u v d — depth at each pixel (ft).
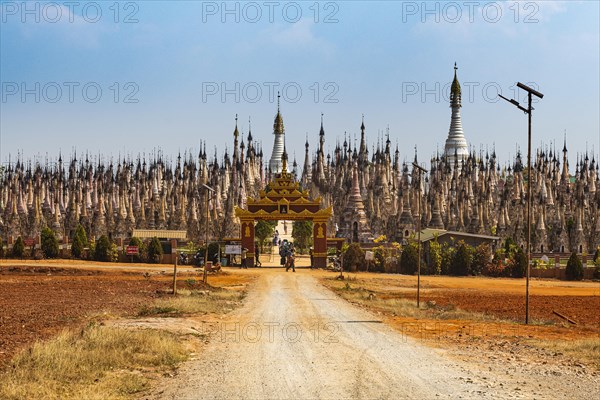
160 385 122.11
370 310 261.44
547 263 579.89
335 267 552.41
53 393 112.27
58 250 580.30
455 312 262.47
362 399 111.04
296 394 114.52
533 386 125.39
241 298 306.35
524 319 252.83
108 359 137.18
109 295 300.20
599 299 362.94
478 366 143.43
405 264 555.28
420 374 132.16
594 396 118.93
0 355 146.20
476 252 560.20
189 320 210.18
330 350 159.02
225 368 136.87
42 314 222.69
